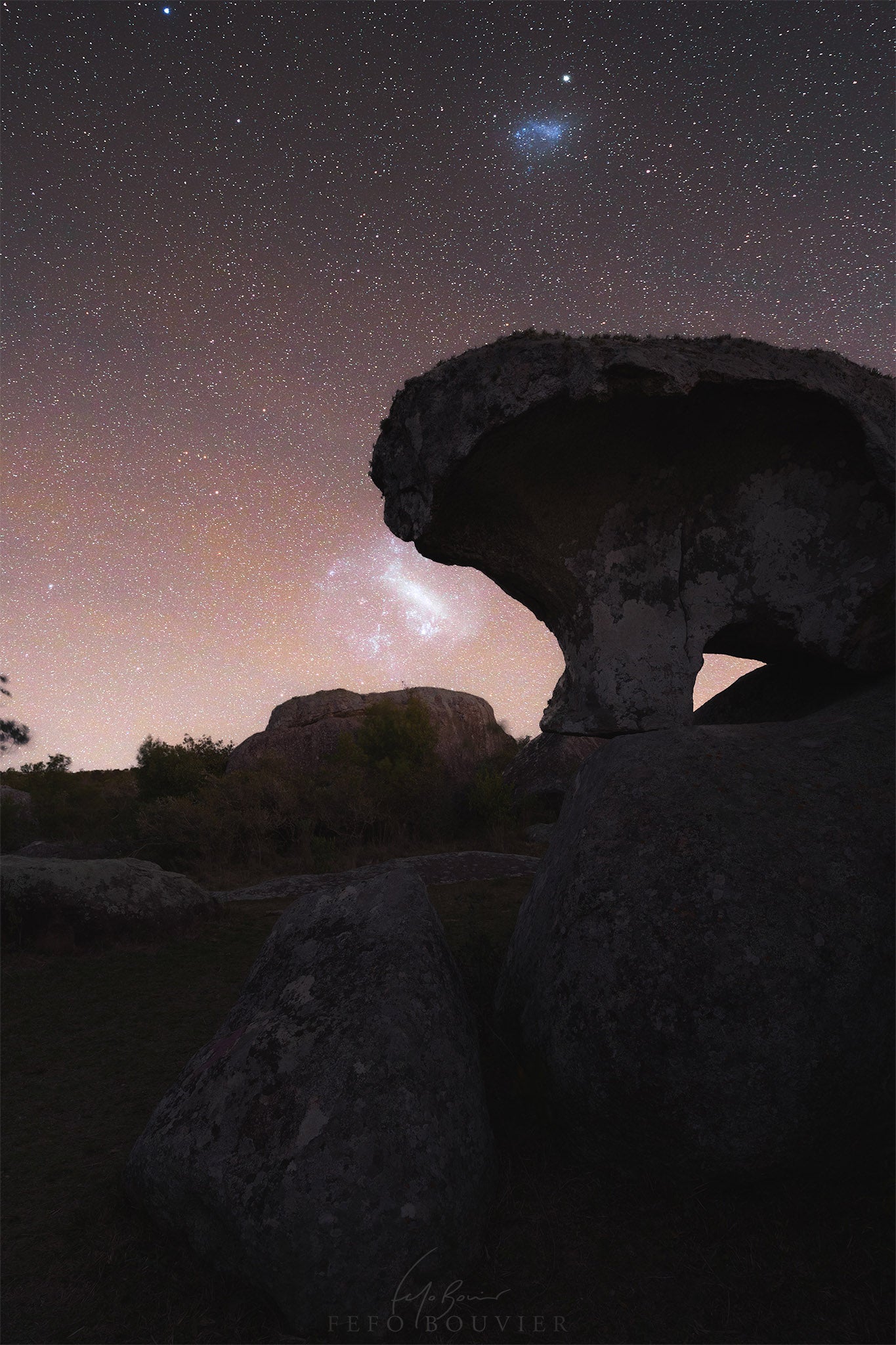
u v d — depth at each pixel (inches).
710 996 115.5
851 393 160.1
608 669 173.9
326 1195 104.5
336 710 923.4
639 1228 115.7
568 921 131.9
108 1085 180.9
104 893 324.5
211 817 633.6
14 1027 224.2
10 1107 170.1
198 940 325.4
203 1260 111.7
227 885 528.7
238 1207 104.8
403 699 947.3
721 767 145.5
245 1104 117.3
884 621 169.3
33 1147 150.5
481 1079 135.7
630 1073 116.4
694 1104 113.7
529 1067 136.9
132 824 740.7
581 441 163.3
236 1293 107.3
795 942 118.0
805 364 160.1
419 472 162.4
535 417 154.3
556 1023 127.1
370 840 708.7
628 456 167.9
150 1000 247.0
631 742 159.2
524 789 818.2
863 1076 114.6
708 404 159.8
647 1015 116.9
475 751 946.7
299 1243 101.9
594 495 173.2
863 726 155.1
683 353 156.9
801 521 172.6
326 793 700.7
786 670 206.4
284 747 892.6
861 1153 118.0
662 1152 117.9
